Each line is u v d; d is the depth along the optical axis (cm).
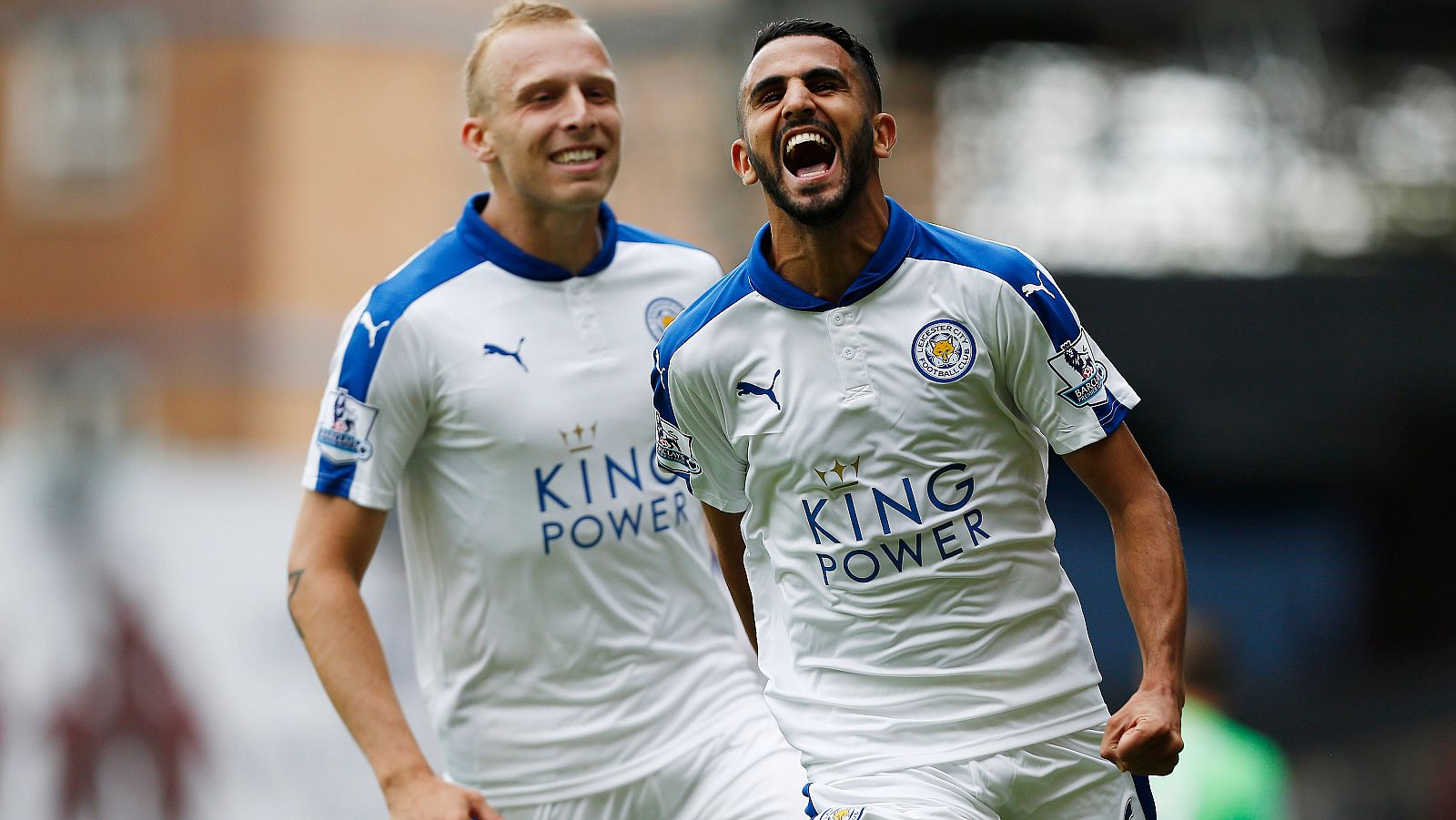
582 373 1856
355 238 5866
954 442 1482
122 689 3812
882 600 1508
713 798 1850
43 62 6100
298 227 5847
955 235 1509
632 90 5050
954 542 1489
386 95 5850
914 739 1518
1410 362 4200
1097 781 1544
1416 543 4562
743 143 1495
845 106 1445
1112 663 4319
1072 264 4444
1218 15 4478
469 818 1741
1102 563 4356
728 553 1695
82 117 6025
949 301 1475
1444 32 4488
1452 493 4516
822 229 1460
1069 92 4594
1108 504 1512
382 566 3578
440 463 1862
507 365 1841
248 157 5869
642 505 1855
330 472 1825
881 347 1481
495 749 1877
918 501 1484
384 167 5853
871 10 4553
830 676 1555
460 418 1839
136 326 5966
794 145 1444
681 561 1883
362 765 3744
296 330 5838
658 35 5006
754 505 1571
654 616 1867
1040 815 1548
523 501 1839
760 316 1513
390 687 1798
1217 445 4425
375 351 1827
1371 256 4406
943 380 1471
